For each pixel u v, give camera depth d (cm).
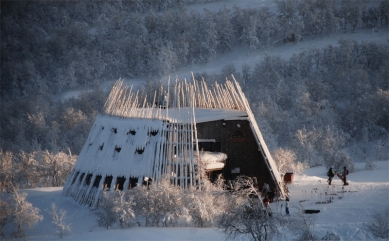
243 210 2134
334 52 12200
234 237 2109
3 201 3011
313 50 12394
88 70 13500
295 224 2217
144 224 2747
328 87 10756
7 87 13738
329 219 2580
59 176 5031
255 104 9150
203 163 3250
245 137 3703
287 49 14112
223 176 3647
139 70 13688
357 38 13850
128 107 3838
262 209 2111
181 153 3328
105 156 3506
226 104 4216
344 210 2747
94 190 3422
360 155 8156
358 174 4775
